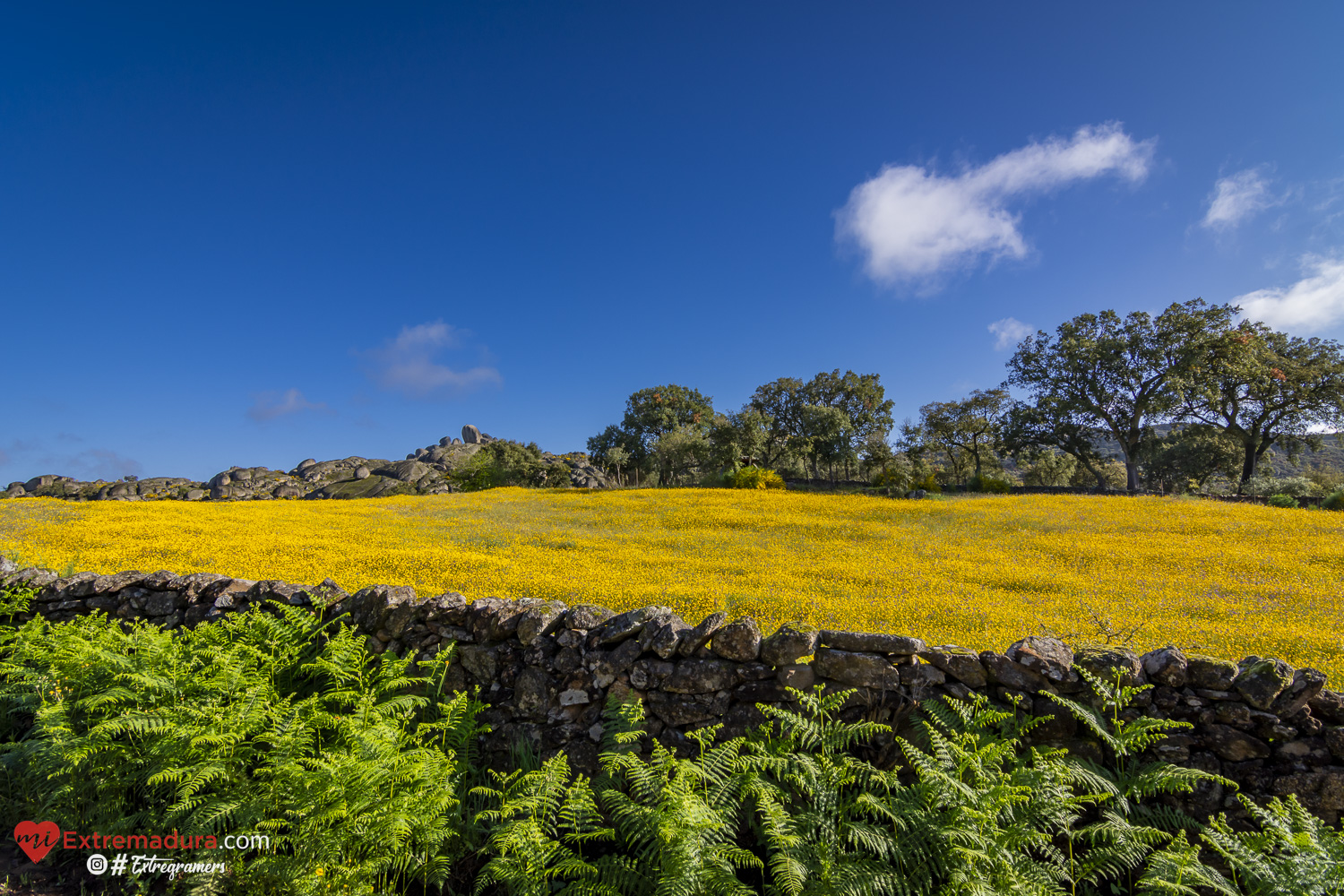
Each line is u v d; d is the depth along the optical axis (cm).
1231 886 318
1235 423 4697
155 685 443
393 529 1942
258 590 663
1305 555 1336
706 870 314
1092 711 418
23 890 360
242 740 408
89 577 742
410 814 361
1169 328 4519
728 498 3048
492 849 385
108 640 543
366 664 564
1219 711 402
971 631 770
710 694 467
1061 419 4953
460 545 1620
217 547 1420
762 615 859
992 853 320
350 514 2430
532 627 521
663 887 309
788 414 7438
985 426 6141
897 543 1655
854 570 1225
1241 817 377
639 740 469
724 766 387
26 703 502
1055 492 3981
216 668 481
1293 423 4466
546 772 399
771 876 366
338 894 333
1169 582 1111
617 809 373
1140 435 4891
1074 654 443
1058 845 380
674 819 325
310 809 351
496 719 511
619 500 3102
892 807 364
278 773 376
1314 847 299
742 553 1501
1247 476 4712
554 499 3278
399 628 570
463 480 5716
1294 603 934
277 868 331
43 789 421
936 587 1069
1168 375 4416
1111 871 329
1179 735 402
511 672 520
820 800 358
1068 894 320
